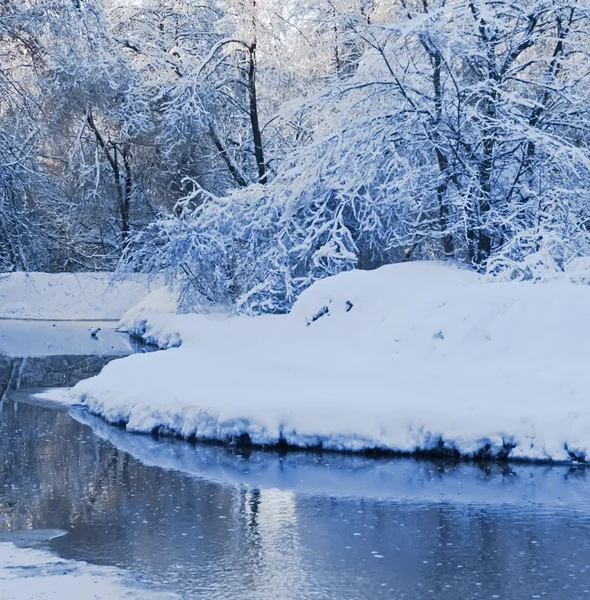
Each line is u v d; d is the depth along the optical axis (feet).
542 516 29.63
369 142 68.85
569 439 36.01
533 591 23.17
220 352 51.60
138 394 45.60
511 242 56.75
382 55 68.13
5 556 25.55
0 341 88.94
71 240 136.77
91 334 94.89
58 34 97.30
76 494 32.60
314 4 78.54
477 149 66.18
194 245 80.79
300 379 43.60
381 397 39.60
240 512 30.32
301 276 78.18
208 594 22.72
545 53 72.84
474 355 42.73
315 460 37.35
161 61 108.88
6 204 106.42
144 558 25.49
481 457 36.76
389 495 32.30
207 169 118.42
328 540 27.30
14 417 47.34
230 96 103.60
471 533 27.94
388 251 79.66
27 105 98.53
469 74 70.44
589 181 63.10
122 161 139.44
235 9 97.04
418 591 23.15
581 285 44.83
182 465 36.94
